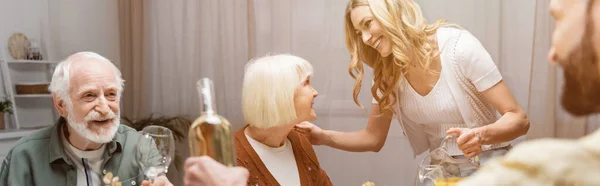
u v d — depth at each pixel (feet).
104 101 5.62
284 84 5.27
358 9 6.37
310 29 11.70
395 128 10.86
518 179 1.71
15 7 13.35
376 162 11.09
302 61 5.45
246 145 5.50
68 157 5.77
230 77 12.70
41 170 5.76
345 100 11.34
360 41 6.81
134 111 13.73
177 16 13.32
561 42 1.90
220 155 3.01
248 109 5.36
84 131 5.60
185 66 13.25
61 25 13.98
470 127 6.64
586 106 1.87
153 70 13.65
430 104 6.73
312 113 5.45
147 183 4.64
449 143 6.72
